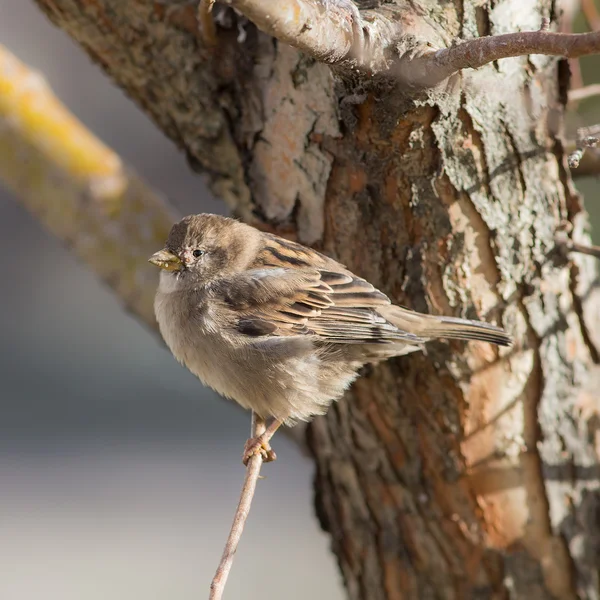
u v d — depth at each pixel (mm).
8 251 23391
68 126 8969
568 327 7594
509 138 7125
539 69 7191
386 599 8242
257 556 15586
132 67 7762
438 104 6789
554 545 7777
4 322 22781
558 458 7688
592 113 11031
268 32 5816
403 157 7043
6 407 20328
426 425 7727
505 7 6871
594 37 5332
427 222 7230
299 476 18109
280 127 7441
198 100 7727
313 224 7719
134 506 17078
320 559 15523
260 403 8500
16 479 17797
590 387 7730
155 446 19141
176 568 15172
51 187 8812
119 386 21141
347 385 7977
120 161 9070
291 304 8242
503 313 7406
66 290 23359
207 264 8641
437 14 6711
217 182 8211
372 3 6738
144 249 8875
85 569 15094
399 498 8008
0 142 8773
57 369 21578
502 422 7586
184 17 7367
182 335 8711
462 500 7750
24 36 22969
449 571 7949
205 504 17109
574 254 7492
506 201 7219
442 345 7457
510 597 7816
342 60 6281
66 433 19516
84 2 7375
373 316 7367
